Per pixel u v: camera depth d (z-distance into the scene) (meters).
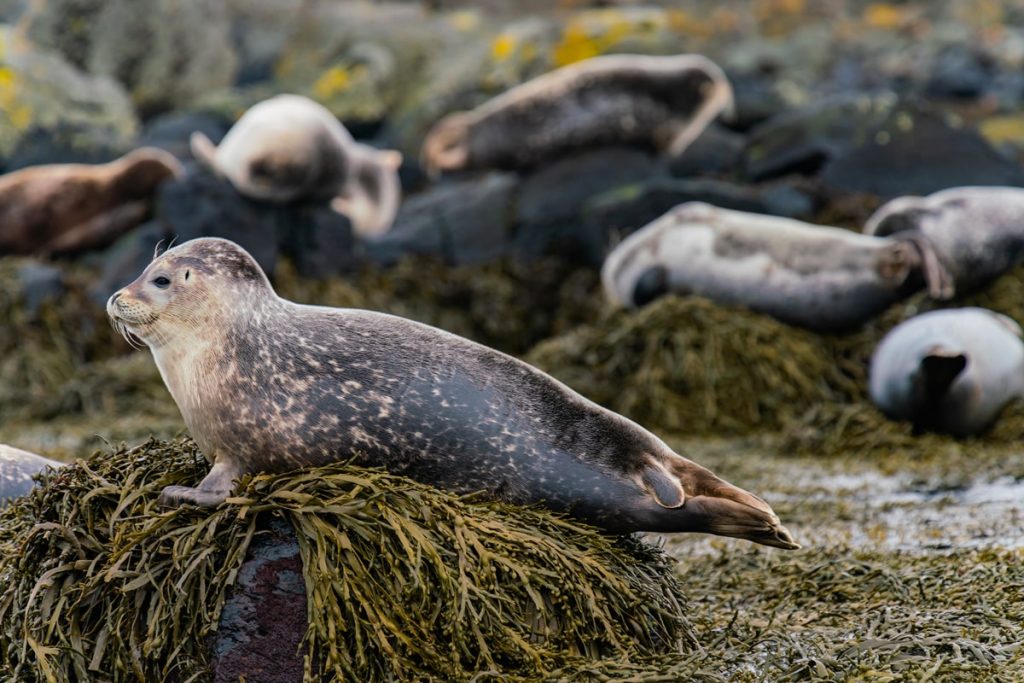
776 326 40.03
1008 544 22.27
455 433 16.83
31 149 59.66
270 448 16.78
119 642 15.41
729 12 89.69
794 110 62.16
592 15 79.75
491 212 53.41
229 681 15.23
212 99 69.19
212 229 47.50
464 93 72.00
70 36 75.94
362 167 53.22
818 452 34.66
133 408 40.91
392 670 15.13
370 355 17.00
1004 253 42.78
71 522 16.50
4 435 37.38
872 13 91.75
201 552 15.48
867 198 51.97
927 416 34.62
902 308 41.06
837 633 17.75
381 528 15.63
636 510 16.97
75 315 45.81
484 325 50.88
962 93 80.00
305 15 83.31
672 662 16.06
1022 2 92.81
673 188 51.94
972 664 15.80
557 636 15.97
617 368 39.97
